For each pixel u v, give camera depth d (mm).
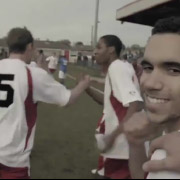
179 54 820
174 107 833
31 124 2857
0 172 2701
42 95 2906
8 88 2783
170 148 848
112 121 2779
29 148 2795
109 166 2541
